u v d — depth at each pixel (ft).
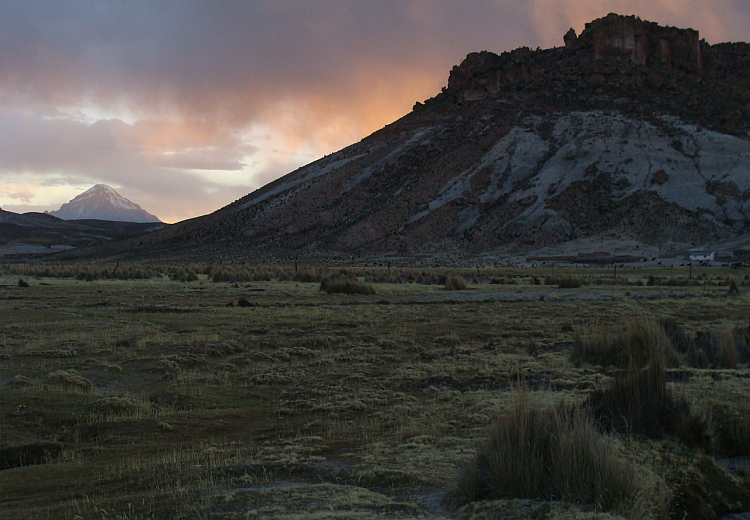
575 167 497.46
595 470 21.68
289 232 555.69
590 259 356.18
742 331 55.36
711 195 428.56
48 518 21.79
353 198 587.27
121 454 31.14
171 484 25.20
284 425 36.11
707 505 22.09
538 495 21.76
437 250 439.22
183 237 622.54
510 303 105.40
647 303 101.86
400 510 21.07
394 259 420.77
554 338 65.00
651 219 415.85
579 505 20.70
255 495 22.70
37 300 106.01
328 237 511.81
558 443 22.65
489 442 23.84
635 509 20.29
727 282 161.68
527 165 525.34
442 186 540.93
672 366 47.67
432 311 93.15
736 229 389.19
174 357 54.95
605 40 654.12
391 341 63.98
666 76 615.57
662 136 519.60
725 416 28.68
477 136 603.26
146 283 161.07
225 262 459.32
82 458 30.76
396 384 45.70
